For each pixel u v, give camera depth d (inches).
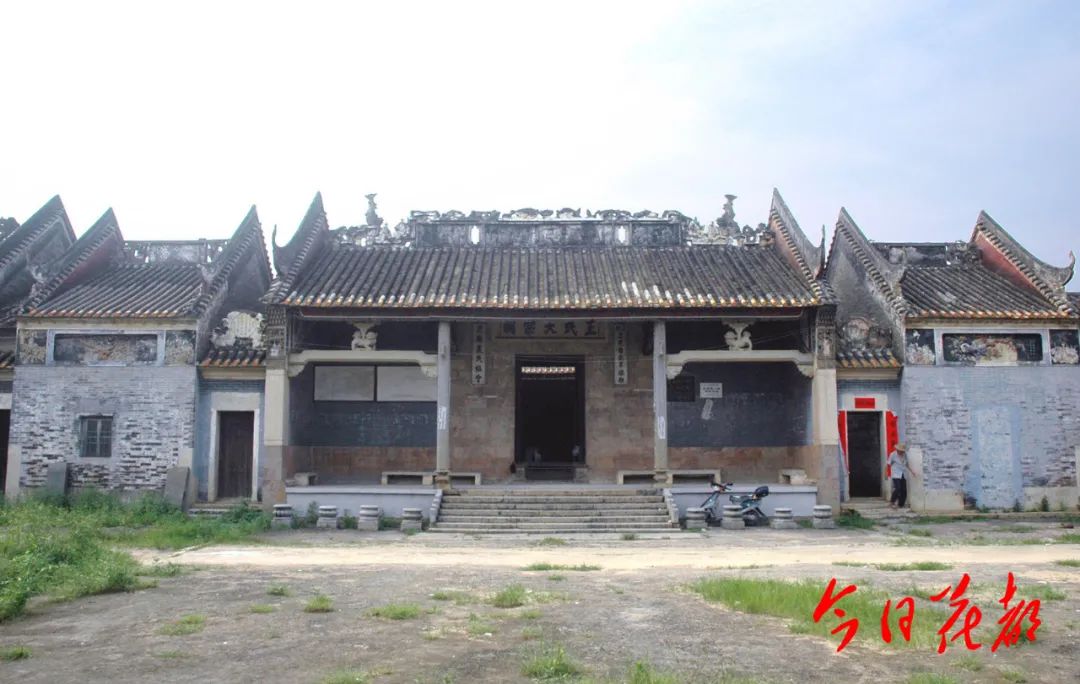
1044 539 792.9
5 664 356.8
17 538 589.3
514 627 422.6
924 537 815.1
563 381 1210.0
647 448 1103.6
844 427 992.9
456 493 939.3
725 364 1111.6
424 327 1109.7
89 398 975.6
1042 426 982.4
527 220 1127.0
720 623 433.1
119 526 853.2
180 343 981.2
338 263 1063.0
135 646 384.2
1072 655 381.4
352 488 933.2
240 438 1011.9
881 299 1035.3
